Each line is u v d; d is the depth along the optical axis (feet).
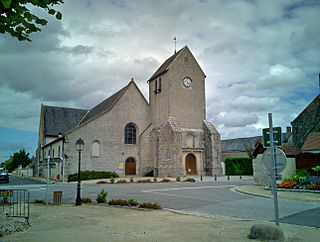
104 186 74.74
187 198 48.49
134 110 126.62
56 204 42.98
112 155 117.50
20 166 224.33
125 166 121.29
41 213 34.58
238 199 46.88
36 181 110.52
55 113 152.87
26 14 17.19
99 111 137.28
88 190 64.54
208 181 91.66
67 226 26.32
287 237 21.47
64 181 104.06
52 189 68.59
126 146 122.01
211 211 35.63
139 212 35.32
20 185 85.15
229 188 67.00
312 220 29.25
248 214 33.22
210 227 25.39
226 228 24.89
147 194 54.80
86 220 29.60
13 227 24.86
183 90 123.24
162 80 124.98
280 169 23.27
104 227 25.76
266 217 31.32
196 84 127.34
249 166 132.36
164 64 135.64
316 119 86.74
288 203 41.52
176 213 34.30
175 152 108.99
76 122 156.35
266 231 20.83
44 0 17.51
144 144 125.29
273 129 24.32
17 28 18.10
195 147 120.47
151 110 131.13
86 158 110.83
